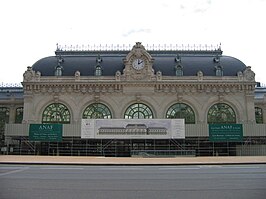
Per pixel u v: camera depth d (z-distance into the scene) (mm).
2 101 73000
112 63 67000
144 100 61969
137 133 56438
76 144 59594
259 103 70500
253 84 62562
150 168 24250
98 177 17172
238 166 27281
